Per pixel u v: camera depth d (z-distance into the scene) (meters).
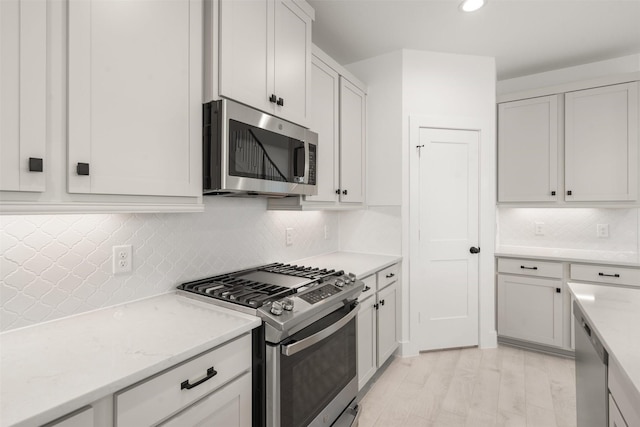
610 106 2.71
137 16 1.13
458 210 2.91
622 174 2.68
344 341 1.75
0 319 1.09
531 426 1.92
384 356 2.49
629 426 0.91
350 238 3.06
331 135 2.34
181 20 1.29
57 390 0.76
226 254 1.92
